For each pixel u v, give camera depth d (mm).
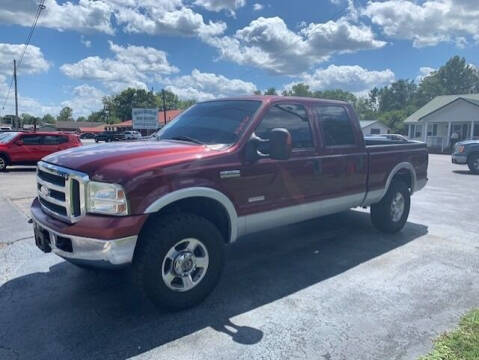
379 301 3674
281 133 3545
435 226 6410
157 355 2836
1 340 3018
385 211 5676
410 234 5914
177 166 3283
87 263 3113
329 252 5062
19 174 14641
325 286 4012
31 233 5879
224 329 3186
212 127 4098
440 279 4188
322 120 4688
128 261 3072
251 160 3777
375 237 5734
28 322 3289
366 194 5242
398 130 73562
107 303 3629
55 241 3258
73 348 2920
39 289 3924
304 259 4805
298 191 4289
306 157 4359
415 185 6152
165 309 3396
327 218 6820
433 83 92812
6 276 4254
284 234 5871
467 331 3070
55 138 16609
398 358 2785
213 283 3627
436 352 2789
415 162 6074
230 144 3771
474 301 3664
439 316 3379
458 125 35188
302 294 3826
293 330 3170
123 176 3025
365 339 3033
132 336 3080
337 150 4758
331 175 4668
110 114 114188
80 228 3029
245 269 4477
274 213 4066
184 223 3338
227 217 3721
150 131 49031
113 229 2955
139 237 3242
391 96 111750
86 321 3307
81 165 3184
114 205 3006
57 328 3195
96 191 3043
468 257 4879
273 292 3871
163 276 3295
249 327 3217
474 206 8102
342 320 3326
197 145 3742
